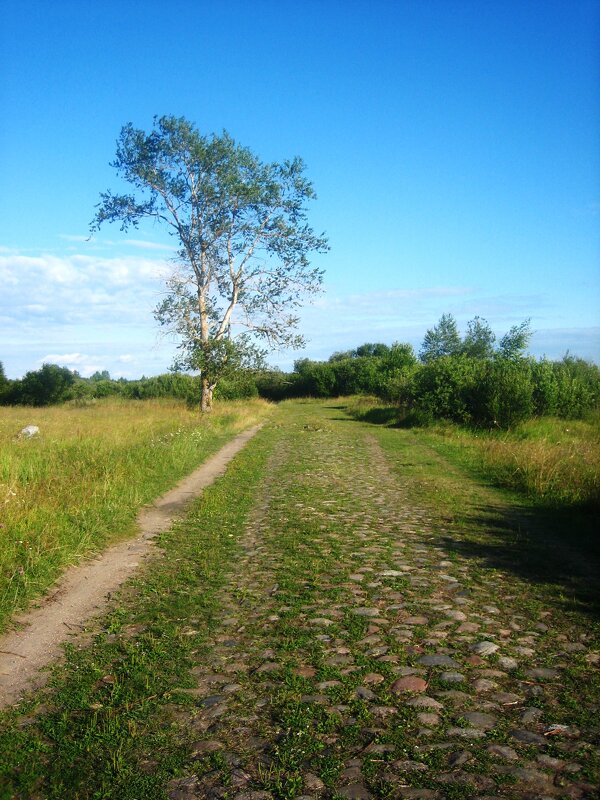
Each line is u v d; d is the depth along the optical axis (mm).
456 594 5926
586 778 3047
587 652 4570
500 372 23734
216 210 31547
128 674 4449
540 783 3023
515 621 5219
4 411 33500
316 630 5117
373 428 26266
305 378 64375
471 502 10562
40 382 44406
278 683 4230
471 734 3490
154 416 27578
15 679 4480
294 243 32031
